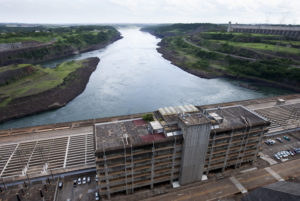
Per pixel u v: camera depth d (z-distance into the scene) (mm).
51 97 168125
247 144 83250
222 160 83062
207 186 79375
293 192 59500
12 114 146250
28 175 83375
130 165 68562
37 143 101062
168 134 69250
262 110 140750
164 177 77000
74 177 83500
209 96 183500
